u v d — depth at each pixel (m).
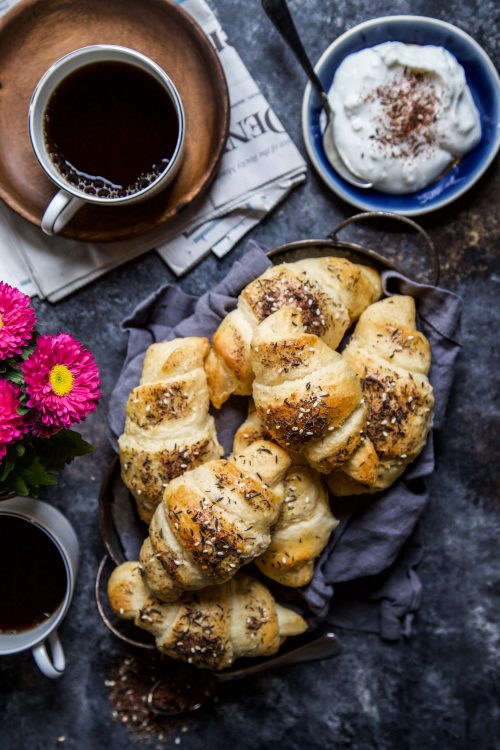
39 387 0.55
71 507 0.72
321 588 0.66
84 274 0.71
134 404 0.64
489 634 0.72
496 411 0.71
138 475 0.64
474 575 0.72
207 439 0.64
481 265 0.70
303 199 0.70
